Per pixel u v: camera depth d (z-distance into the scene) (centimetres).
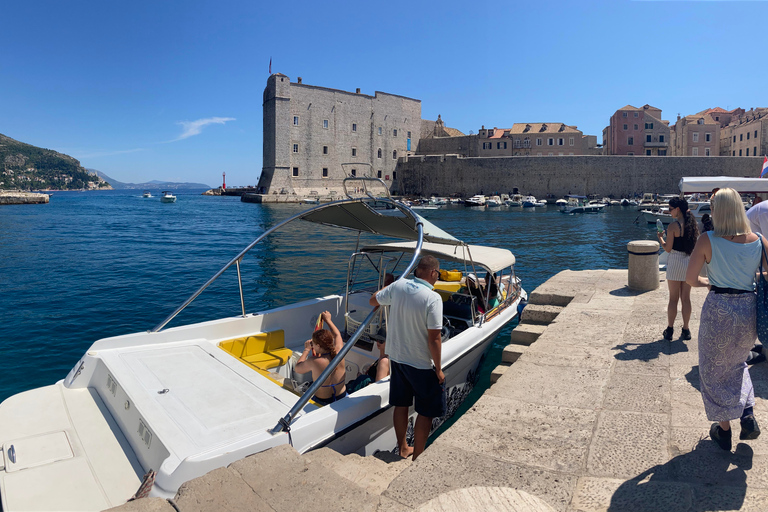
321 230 3384
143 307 1201
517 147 8244
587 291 827
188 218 4572
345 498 261
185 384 430
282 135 7225
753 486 268
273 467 287
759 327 274
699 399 393
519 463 313
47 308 1174
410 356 375
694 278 299
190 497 254
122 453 363
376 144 8356
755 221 473
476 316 667
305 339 679
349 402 405
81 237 2830
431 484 287
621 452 320
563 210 5241
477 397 679
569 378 460
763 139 6838
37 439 366
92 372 459
